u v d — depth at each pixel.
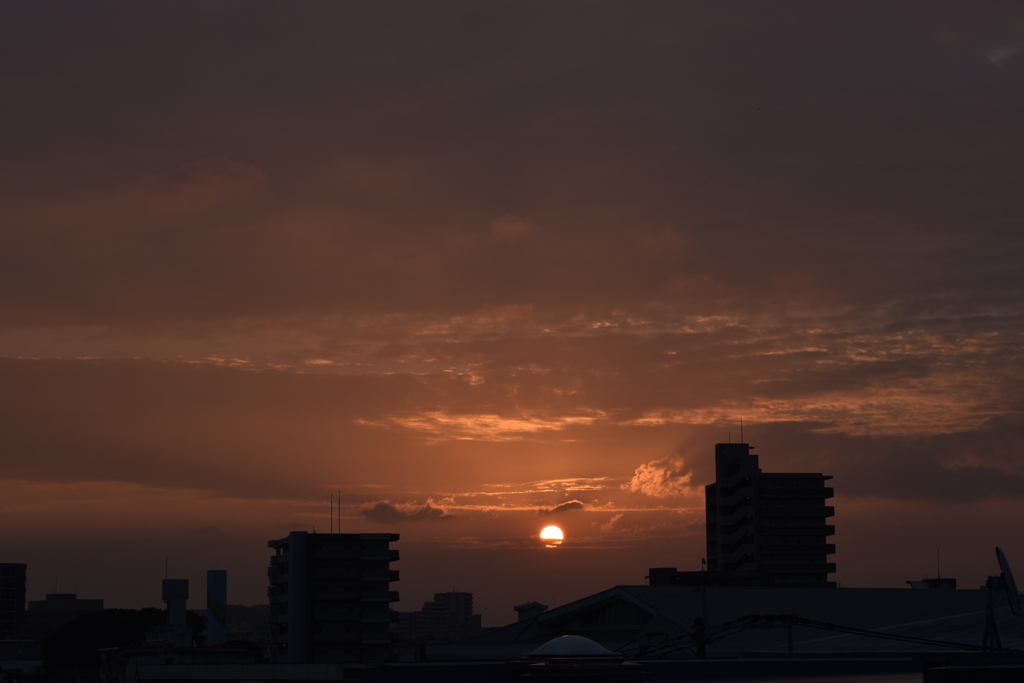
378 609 164.62
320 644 161.25
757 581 193.00
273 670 122.75
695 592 150.38
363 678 39.19
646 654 85.25
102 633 192.62
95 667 190.00
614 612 151.62
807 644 114.81
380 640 163.38
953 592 162.88
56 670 191.75
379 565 166.12
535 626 157.38
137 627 194.12
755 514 196.50
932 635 109.19
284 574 165.38
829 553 197.62
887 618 148.88
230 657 140.00
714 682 51.50
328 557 164.25
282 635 165.25
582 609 152.12
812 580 195.88
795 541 197.62
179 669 130.38
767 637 135.62
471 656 151.50
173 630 147.38
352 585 164.25
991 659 45.75
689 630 133.62
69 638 192.38
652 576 169.00
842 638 115.75
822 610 148.75
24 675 196.38
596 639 148.75
